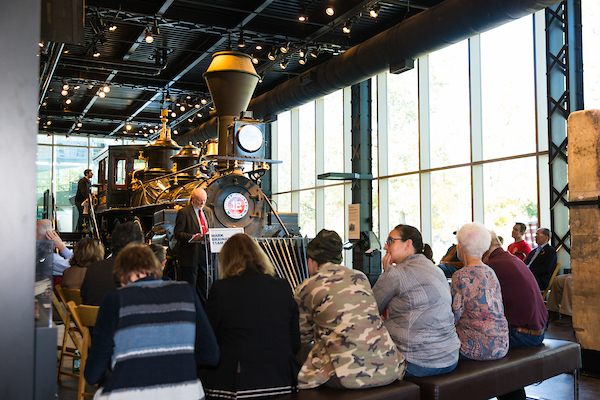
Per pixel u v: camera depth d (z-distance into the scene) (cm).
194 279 546
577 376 355
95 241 401
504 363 305
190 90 1476
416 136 1159
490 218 982
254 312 237
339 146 1429
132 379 183
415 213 1159
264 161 619
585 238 430
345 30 946
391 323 286
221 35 1049
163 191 856
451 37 755
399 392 251
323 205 1492
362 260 1132
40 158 2017
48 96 1580
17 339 159
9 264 158
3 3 157
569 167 442
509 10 666
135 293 194
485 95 991
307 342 272
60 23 350
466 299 315
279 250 554
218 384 232
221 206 617
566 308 704
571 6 805
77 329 410
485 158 990
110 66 1245
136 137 2112
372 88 1284
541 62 876
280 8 964
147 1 926
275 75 1429
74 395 366
